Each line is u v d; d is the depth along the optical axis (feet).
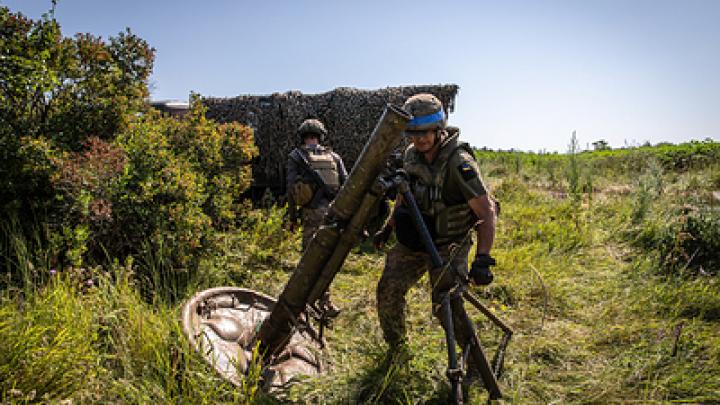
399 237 9.29
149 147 13.41
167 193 13.28
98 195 11.96
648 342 10.96
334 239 8.41
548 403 8.73
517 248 17.99
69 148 12.93
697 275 15.34
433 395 8.70
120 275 10.81
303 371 9.55
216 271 13.80
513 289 14.55
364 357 10.19
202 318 9.73
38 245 11.18
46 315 8.48
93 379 7.52
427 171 8.82
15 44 11.78
